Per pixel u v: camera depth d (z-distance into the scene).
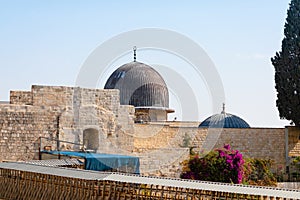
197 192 12.30
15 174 17.31
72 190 14.83
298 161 35.72
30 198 16.30
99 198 13.99
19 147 29.95
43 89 31.50
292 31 38.91
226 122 38.69
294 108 37.78
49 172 16.02
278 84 39.09
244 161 29.02
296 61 38.31
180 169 31.92
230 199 11.87
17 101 31.16
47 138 30.66
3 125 29.69
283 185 31.06
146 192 13.10
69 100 31.98
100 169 24.59
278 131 37.28
